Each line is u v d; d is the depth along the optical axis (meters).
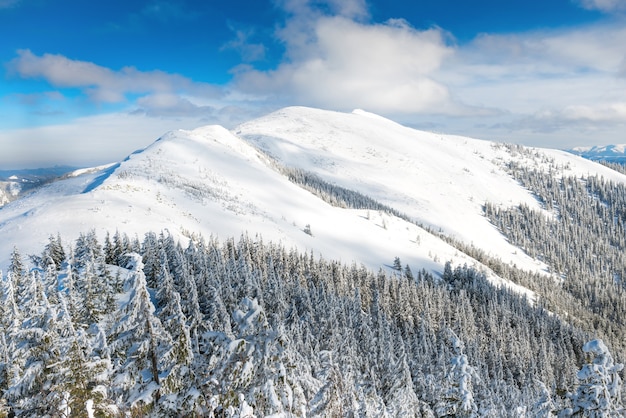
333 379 16.75
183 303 44.19
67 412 15.02
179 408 13.89
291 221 162.88
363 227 186.88
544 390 20.36
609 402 14.16
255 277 74.00
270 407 12.56
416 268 155.12
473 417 17.91
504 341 101.75
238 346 13.10
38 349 15.95
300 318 65.38
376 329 72.94
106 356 16.64
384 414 20.48
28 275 29.44
